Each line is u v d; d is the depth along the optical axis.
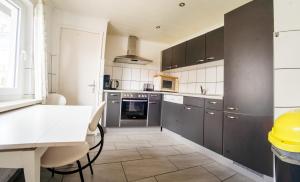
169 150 2.44
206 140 2.27
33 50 2.04
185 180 1.64
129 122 3.33
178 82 3.95
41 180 1.50
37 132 0.73
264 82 1.60
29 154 0.63
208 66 3.09
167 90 3.78
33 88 2.07
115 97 3.24
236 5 2.29
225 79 2.00
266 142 1.58
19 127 0.81
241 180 1.69
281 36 1.38
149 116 3.47
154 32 3.48
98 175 1.64
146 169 1.82
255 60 1.68
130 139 2.90
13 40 1.80
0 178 1.28
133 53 3.75
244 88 1.78
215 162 2.09
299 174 0.89
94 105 3.03
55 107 1.61
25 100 1.76
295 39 1.33
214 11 2.47
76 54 2.91
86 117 1.12
